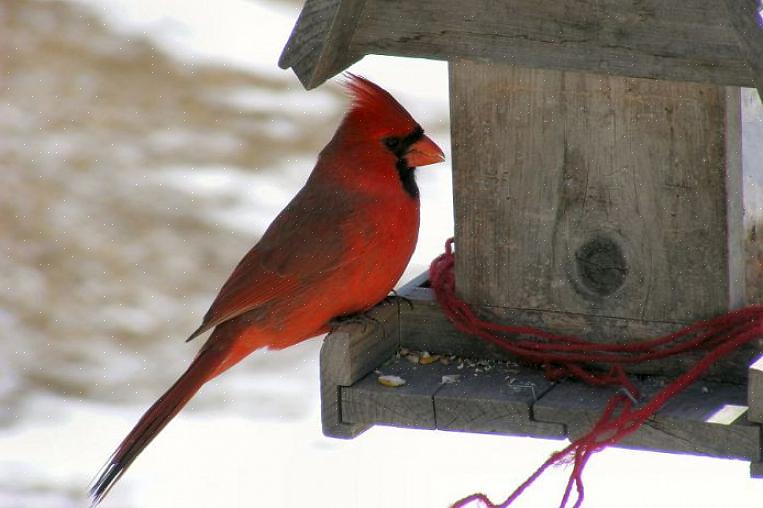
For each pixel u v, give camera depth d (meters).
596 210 5.93
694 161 5.72
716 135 5.66
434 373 6.11
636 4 5.35
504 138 6.04
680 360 5.89
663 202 5.81
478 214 6.16
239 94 18.70
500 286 6.16
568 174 5.95
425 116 15.80
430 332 6.39
